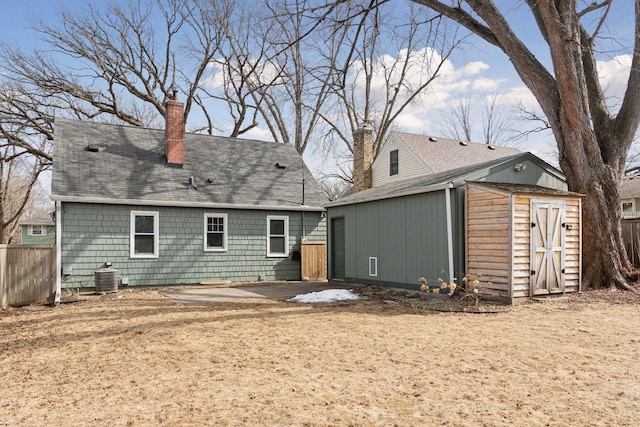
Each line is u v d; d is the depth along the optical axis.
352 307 9.26
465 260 10.10
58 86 23.83
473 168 11.24
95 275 12.99
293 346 5.98
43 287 11.10
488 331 6.68
